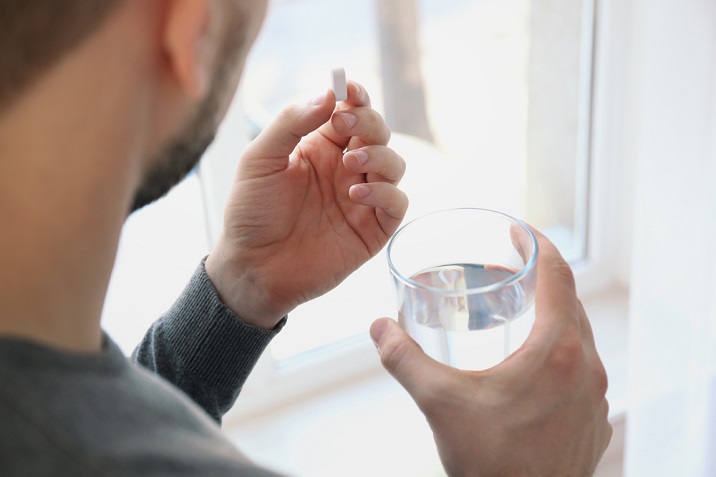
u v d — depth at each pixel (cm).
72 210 53
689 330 98
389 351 64
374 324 66
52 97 52
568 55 116
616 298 126
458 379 62
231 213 74
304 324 115
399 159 75
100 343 56
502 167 130
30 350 52
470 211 67
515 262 67
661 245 96
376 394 115
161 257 109
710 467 102
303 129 72
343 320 116
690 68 90
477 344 64
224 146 100
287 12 120
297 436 111
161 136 56
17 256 53
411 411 113
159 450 53
